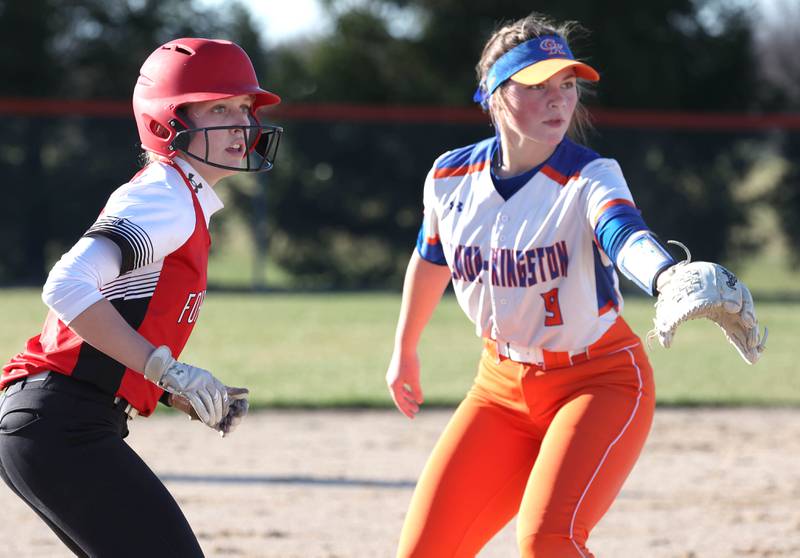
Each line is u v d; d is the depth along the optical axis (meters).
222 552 19.05
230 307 58.84
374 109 69.44
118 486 11.28
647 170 67.69
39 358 11.65
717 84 89.19
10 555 18.98
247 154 13.02
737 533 20.48
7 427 11.40
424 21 89.56
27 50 86.19
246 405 12.81
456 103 87.88
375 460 26.70
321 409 33.09
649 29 87.62
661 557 18.95
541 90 12.94
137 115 12.60
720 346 45.56
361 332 48.91
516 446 13.70
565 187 12.87
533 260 12.96
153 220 11.39
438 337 47.53
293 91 90.00
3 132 65.81
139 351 10.98
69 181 66.56
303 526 20.83
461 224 13.46
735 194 68.25
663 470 25.73
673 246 68.00
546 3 85.88
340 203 69.94
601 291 13.12
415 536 13.13
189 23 90.38
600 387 13.08
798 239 68.19
